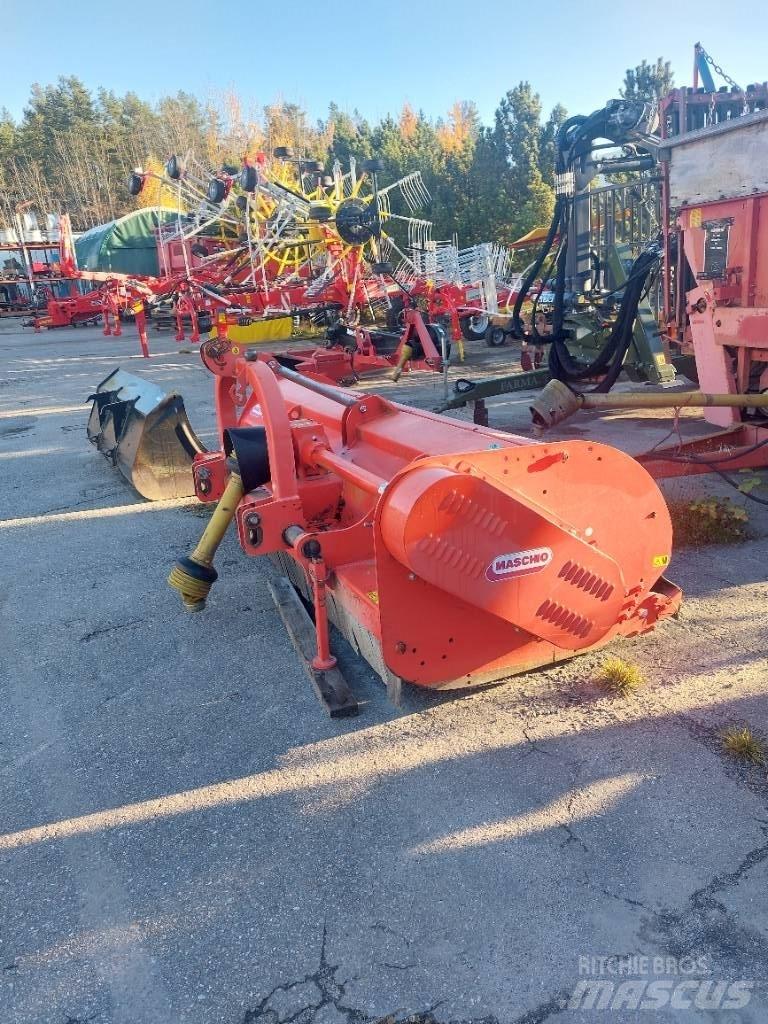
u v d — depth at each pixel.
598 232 10.12
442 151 45.84
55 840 2.62
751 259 5.82
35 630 4.23
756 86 7.73
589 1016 1.90
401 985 2.02
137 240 29.33
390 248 20.89
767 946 2.06
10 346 22.88
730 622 3.83
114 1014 1.98
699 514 5.07
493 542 2.72
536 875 2.34
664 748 2.90
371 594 3.05
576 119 7.78
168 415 6.40
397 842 2.51
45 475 7.58
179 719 3.30
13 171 70.25
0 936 2.24
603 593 3.06
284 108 71.81
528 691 3.33
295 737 3.12
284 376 5.17
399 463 3.53
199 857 2.51
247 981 2.06
